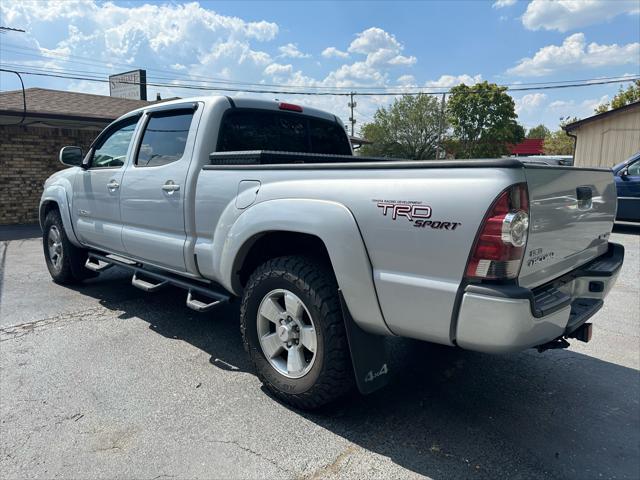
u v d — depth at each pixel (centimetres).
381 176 248
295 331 295
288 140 436
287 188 289
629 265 732
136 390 322
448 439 272
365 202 252
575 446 268
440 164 229
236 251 318
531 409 307
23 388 322
